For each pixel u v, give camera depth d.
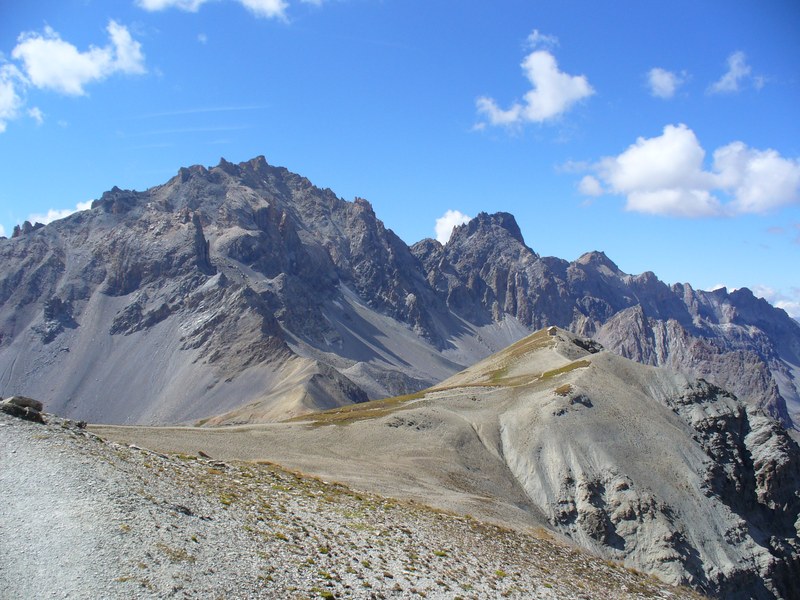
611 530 114.75
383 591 39.06
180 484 47.56
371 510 60.12
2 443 44.25
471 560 51.56
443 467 116.56
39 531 33.53
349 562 42.28
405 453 121.69
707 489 125.44
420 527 58.53
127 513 37.75
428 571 45.34
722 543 116.12
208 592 31.95
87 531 34.34
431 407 149.75
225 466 62.00
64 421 55.44
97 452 47.78
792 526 137.62
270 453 104.38
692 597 64.81
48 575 29.91
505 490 117.94
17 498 36.72
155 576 31.86
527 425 137.38
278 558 39.06
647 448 133.38
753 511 137.00
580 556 68.69
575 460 126.00
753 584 112.06
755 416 154.25
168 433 108.12
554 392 146.00
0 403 51.34
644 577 68.56
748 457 147.12
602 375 160.38
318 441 121.69
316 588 36.38
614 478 122.12
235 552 37.75
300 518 49.41
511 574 50.94
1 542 31.89
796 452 146.50
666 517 115.94
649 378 162.75
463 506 85.25
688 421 150.50
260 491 54.69
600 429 134.62
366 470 101.25
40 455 43.50
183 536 37.31
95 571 30.89
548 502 118.94
